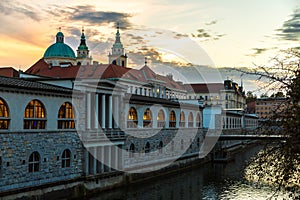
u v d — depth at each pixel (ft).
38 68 384.06
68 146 140.26
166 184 178.19
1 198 110.01
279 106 57.77
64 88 149.48
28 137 122.31
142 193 155.74
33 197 121.39
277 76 57.16
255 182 180.65
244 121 433.48
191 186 172.65
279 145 59.26
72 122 145.18
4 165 112.78
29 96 123.75
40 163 126.82
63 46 416.46
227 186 172.45
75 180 141.49
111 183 161.27
